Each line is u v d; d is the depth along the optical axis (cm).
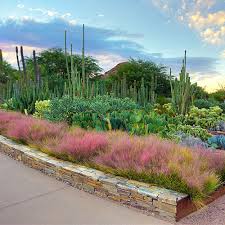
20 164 816
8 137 1046
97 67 4316
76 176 639
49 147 802
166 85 3772
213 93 3130
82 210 528
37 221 485
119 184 563
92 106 1241
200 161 629
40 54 4234
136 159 633
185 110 1495
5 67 4312
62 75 4178
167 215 500
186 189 525
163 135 950
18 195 591
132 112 1199
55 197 582
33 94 1775
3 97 2683
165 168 572
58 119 1210
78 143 747
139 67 3741
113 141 762
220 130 1371
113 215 511
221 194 616
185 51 1491
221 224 488
